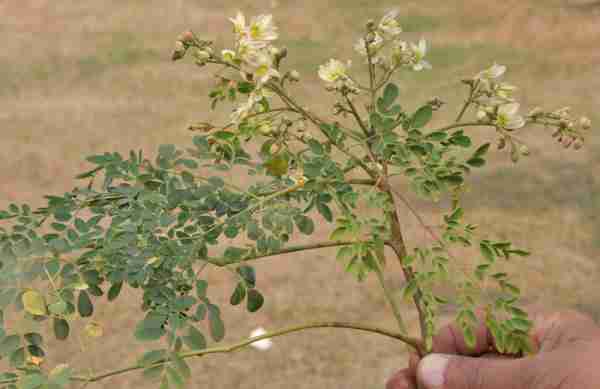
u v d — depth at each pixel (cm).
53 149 146
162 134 152
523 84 178
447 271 32
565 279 102
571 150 140
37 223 35
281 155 35
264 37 33
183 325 30
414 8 239
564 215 118
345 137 35
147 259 32
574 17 226
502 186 127
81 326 94
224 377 87
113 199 36
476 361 36
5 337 31
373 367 88
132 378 85
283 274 106
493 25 223
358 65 189
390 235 33
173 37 219
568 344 36
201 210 35
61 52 207
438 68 187
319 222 118
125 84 182
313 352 91
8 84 183
